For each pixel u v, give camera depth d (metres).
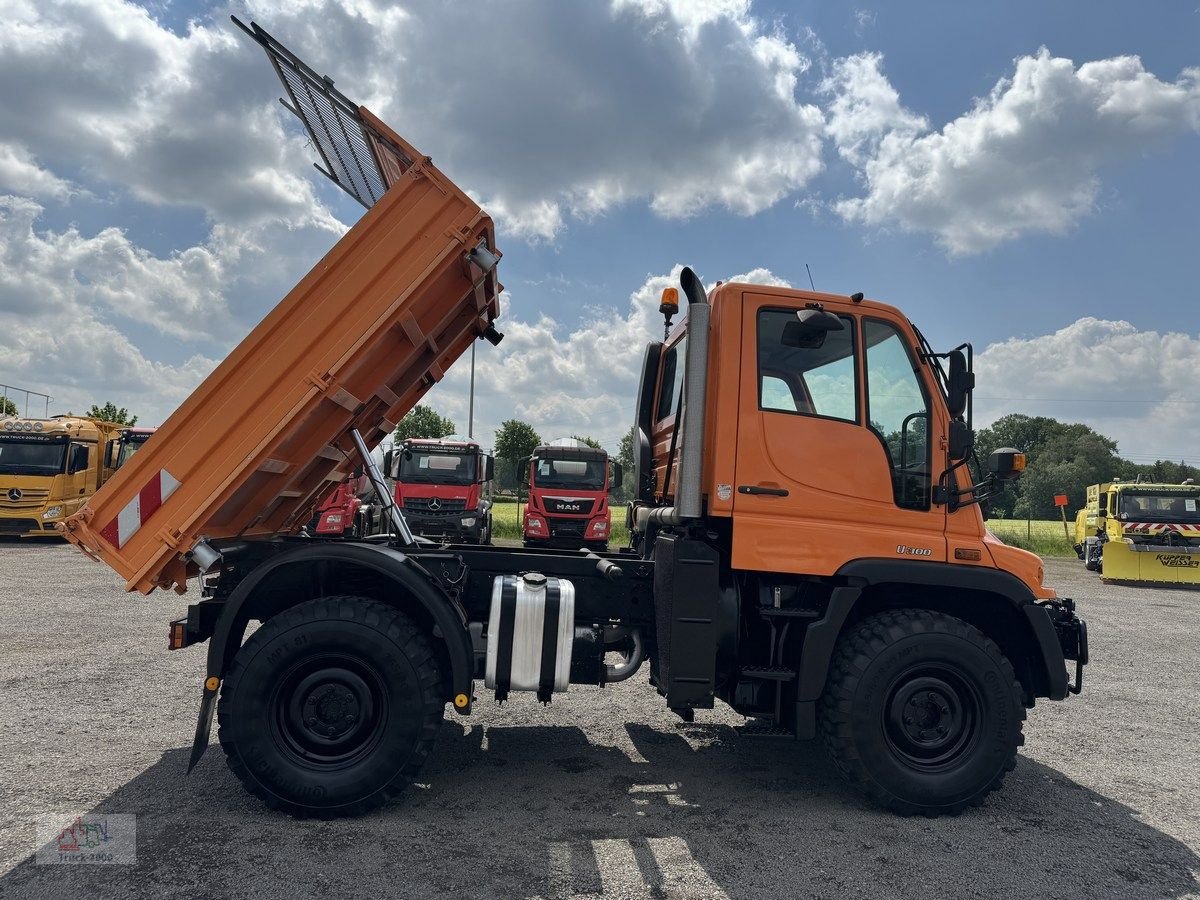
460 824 3.73
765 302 4.38
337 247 3.93
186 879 3.09
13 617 9.08
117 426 24.34
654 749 5.05
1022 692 4.45
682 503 4.22
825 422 4.34
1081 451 85.06
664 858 3.43
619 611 4.54
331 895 3.00
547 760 4.77
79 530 3.72
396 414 5.48
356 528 17.62
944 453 4.44
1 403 41.12
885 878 3.31
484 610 4.44
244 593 3.83
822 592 4.36
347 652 3.76
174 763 4.43
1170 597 15.48
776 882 3.23
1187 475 84.69
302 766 3.72
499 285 4.96
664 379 5.49
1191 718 6.25
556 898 3.04
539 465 20.06
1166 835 3.87
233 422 3.82
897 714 4.07
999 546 4.38
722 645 4.28
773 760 4.92
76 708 5.45
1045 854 3.60
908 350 4.47
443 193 3.96
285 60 3.79
